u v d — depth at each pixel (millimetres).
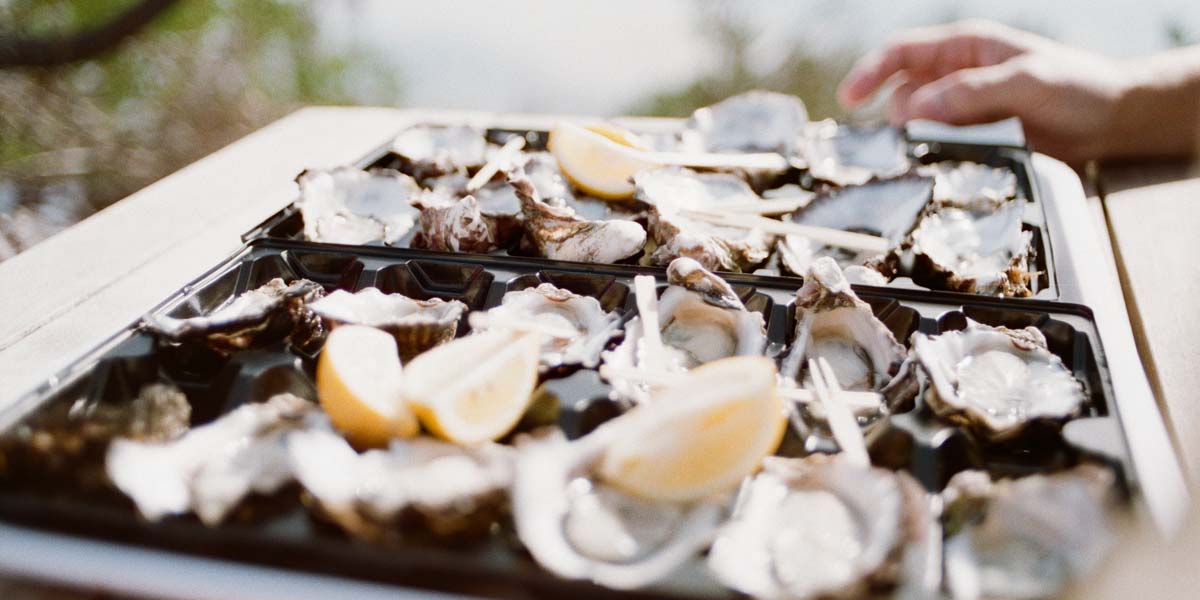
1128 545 569
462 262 762
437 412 610
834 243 777
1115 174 972
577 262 756
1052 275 754
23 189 1570
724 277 742
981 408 649
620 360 681
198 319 679
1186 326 759
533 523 579
